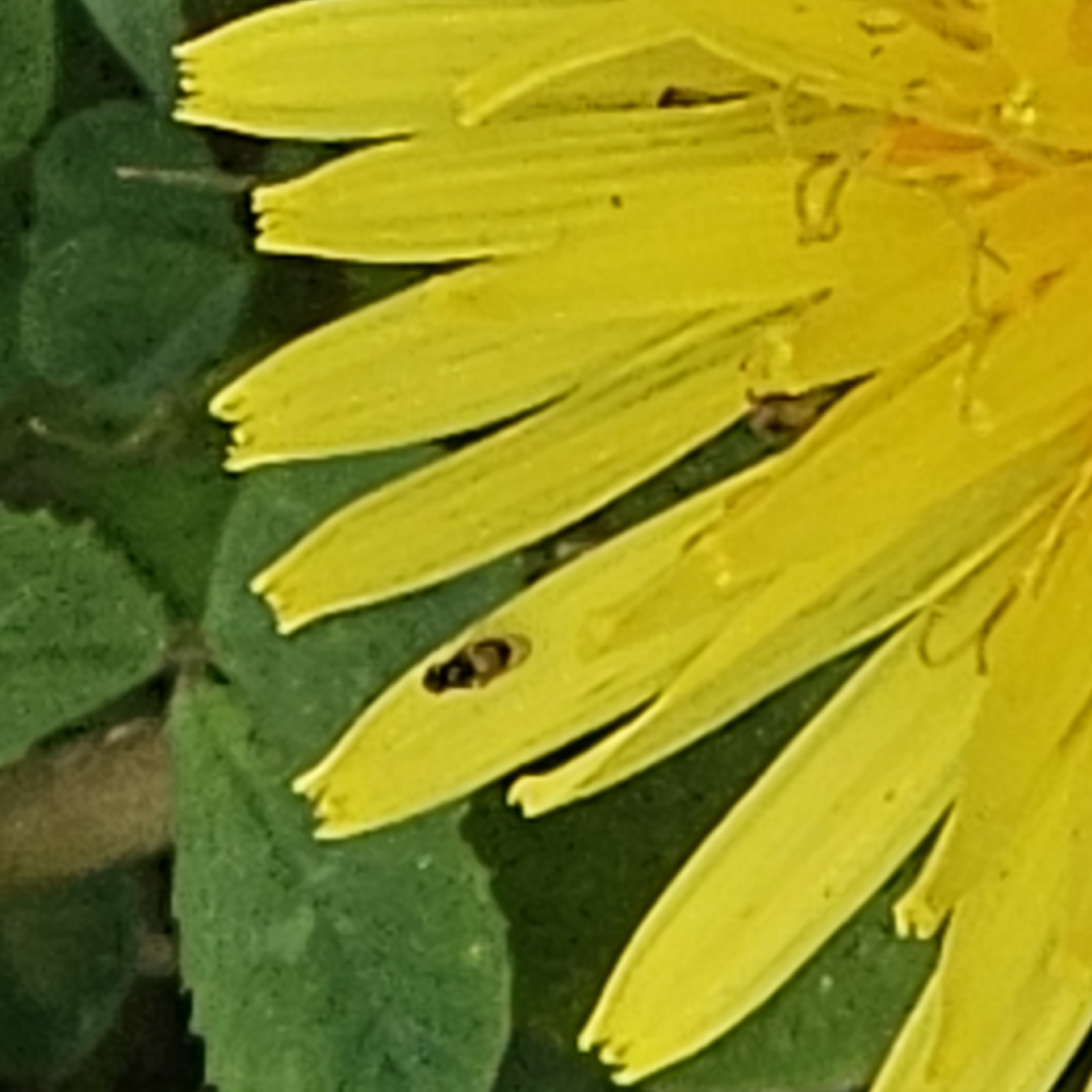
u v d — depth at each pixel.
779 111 0.05
